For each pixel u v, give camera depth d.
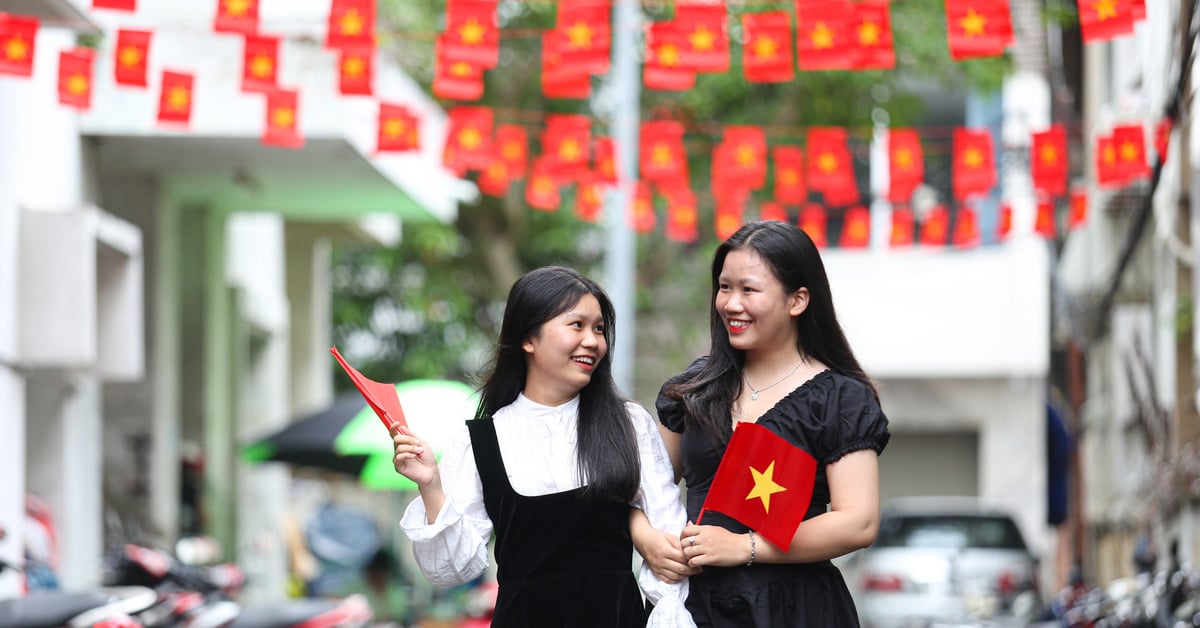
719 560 6.28
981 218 32.19
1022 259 32.19
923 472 33.62
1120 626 12.36
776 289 6.38
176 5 17.25
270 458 19.50
